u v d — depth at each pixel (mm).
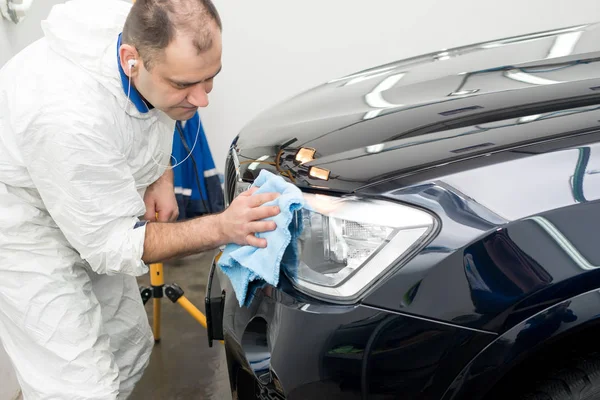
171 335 2568
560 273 1173
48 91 1394
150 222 1455
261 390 1374
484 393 1204
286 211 1264
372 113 1552
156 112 1565
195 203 3248
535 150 1232
